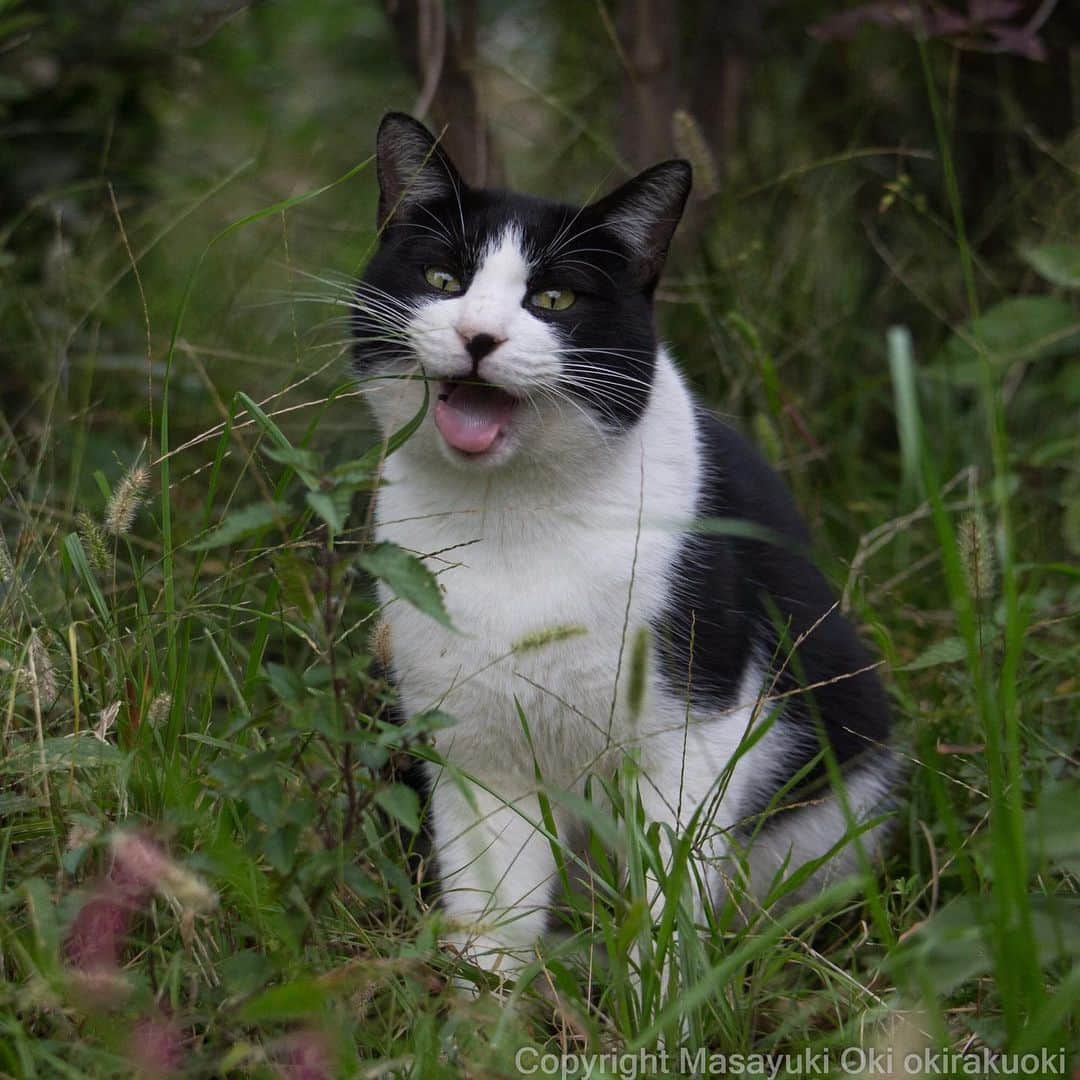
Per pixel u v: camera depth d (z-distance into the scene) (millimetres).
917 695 4418
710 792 3250
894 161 6492
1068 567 3176
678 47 6188
